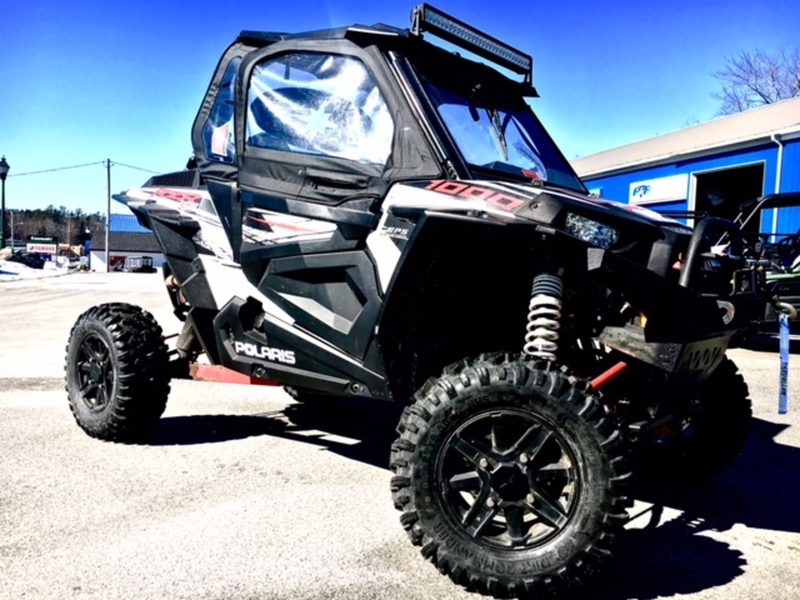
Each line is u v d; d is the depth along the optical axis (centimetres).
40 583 253
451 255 299
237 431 466
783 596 255
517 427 254
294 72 354
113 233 7750
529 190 285
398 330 310
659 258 278
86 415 430
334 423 494
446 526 249
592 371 328
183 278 402
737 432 358
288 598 246
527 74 405
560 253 271
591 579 253
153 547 284
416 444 253
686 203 1650
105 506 326
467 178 306
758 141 1455
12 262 3522
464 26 359
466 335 330
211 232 385
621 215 284
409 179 309
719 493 368
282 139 354
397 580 261
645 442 370
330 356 328
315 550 284
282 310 348
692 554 291
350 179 323
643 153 1855
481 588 245
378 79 326
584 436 242
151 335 418
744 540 307
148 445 426
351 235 315
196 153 400
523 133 391
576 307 299
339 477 375
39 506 323
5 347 856
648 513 339
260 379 394
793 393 610
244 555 278
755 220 1553
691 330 267
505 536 252
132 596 245
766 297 311
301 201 336
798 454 438
